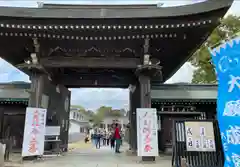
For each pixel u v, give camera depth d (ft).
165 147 44.32
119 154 42.80
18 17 29.37
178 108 46.88
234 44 17.94
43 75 35.19
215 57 19.66
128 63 35.81
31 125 30.96
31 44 33.94
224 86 18.52
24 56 37.78
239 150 17.04
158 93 47.98
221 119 18.61
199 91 48.44
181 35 31.78
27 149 30.22
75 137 128.16
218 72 19.26
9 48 35.22
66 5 36.88
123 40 33.35
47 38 33.14
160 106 47.24
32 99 33.47
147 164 28.58
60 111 44.27
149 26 30.01
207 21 28.66
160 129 45.68
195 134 23.40
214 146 22.98
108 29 30.58
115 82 48.16
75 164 28.55
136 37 32.45
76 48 34.94
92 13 29.58
